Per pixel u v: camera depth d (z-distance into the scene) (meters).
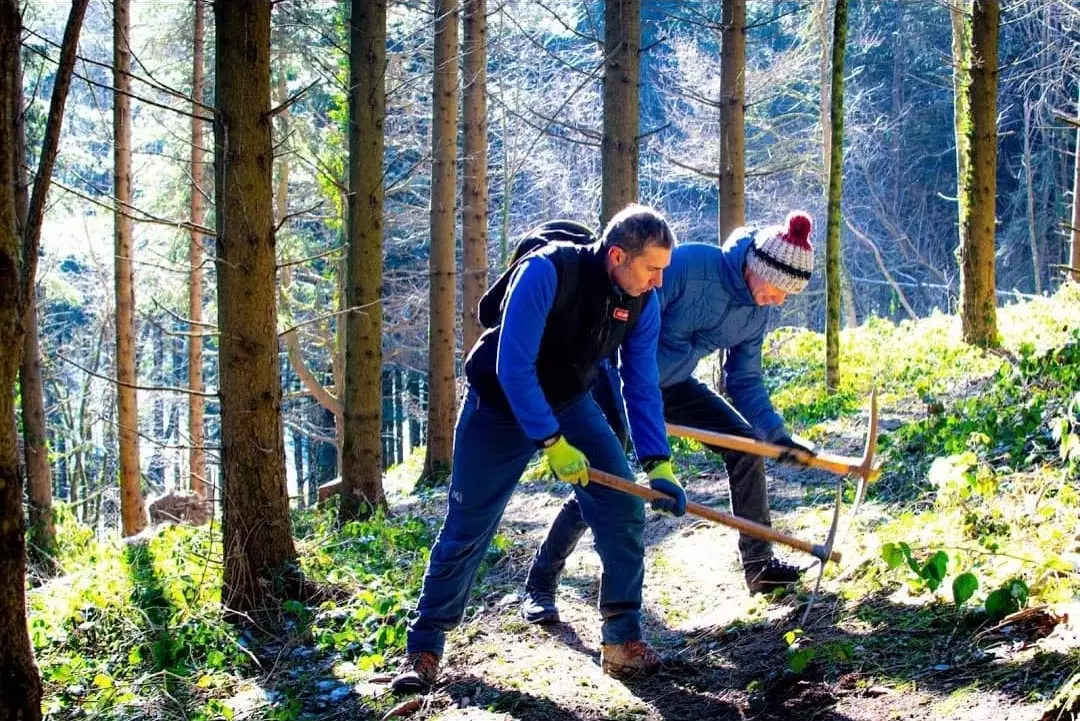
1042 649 3.48
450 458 12.85
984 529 4.77
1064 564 3.86
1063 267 6.74
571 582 6.13
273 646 5.50
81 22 3.65
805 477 8.00
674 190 36.75
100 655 5.45
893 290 37.72
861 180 38.56
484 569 6.56
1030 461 5.64
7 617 3.37
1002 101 35.56
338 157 20.42
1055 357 7.98
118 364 15.54
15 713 3.39
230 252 5.76
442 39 12.32
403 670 4.62
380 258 9.95
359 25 9.55
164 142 22.47
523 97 25.58
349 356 9.98
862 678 3.77
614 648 4.32
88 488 27.38
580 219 27.75
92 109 26.75
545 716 4.07
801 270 4.52
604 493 4.24
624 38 9.73
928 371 11.55
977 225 12.09
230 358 5.85
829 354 11.80
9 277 3.27
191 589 6.15
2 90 3.20
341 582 6.20
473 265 14.35
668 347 4.82
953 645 3.80
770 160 30.73
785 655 4.20
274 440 5.95
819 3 24.67
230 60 5.62
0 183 3.21
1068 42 29.06
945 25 37.53
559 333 3.94
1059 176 36.47
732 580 5.75
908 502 6.02
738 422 5.07
